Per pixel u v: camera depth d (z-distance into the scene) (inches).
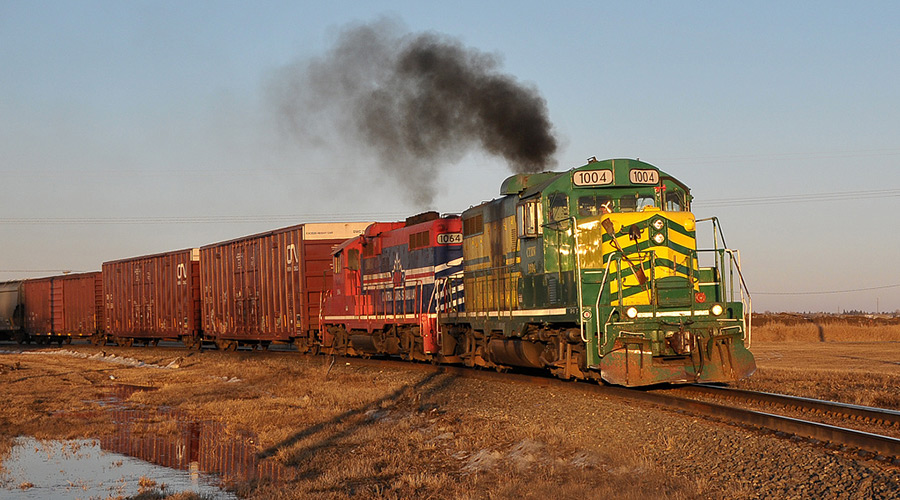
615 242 647.1
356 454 549.6
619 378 627.8
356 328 1182.3
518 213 749.9
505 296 800.3
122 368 1370.6
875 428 483.2
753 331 2105.1
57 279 2242.9
